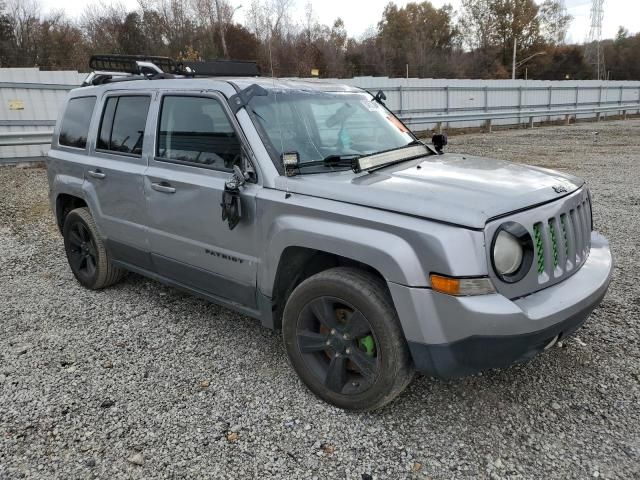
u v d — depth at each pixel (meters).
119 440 2.85
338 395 3.03
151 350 3.84
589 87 29.67
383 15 63.28
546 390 3.20
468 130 22.75
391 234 2.66
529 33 65.12
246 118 3.38
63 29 33.97
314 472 2.60
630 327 3.92
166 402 3.19
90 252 4.96
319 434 2.87
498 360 2.55
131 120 4.27
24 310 4.61
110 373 3.53
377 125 3.99
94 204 4.59
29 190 9.90
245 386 3.34
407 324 2.63
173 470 2.62
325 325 3.02
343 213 2.83
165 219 3.87
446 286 2.49
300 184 3.08
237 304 3.61
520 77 65.94
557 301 2.68
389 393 2.83
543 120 27.17
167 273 4.11
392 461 2.66
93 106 4.76
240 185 3.27
